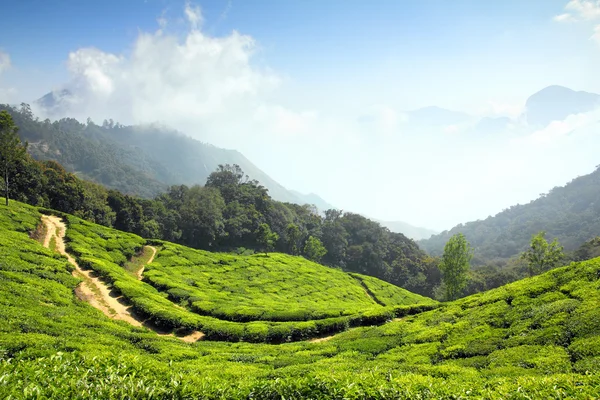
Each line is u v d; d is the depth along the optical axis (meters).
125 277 37.94
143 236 88.44
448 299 51.91
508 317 19.70
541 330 16.59
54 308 22.52
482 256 187.12
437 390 11.00
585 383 10.02
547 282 21.92
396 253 126.75
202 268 51.75
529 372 13.29
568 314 16.84
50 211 57.50
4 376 9.23
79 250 41.75
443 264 52.59
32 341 14.54
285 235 112.12
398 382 11.59
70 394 9.17
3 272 25.53
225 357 20.02
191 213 101.25
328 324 29.98
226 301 38.16
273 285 49.16
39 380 9.73
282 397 10.23
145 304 30.75
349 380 11.51
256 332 27.62
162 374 12.57
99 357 12.80
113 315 29.22
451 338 19.66
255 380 12.37
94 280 35.59
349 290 55.34
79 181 84.31
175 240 98.06
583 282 19.75
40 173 72.94
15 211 48.41
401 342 21.42
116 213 86.50
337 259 118.31
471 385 12.05
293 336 28.62
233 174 148.25
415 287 111.06
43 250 36.56
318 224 129.50
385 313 32.31
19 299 21.53
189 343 24.16
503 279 97.06
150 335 22.91
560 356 13.89
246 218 110.81
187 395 10.28
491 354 16.05
